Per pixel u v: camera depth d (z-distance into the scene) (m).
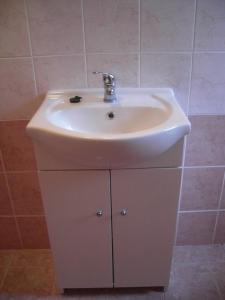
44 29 1.01
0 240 1.48
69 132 0.77
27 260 1.43
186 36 1.02
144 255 1.12
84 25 1.00
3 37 1.02
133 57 1.06
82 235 1.07
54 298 1.24
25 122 1.18
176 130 0.79
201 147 1.25
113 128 1.02
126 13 0.98
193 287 1.27
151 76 1.09
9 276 1.35
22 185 1.33
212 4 0.97
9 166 1.28
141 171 0.92
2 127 1.19
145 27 1.01
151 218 1.02
